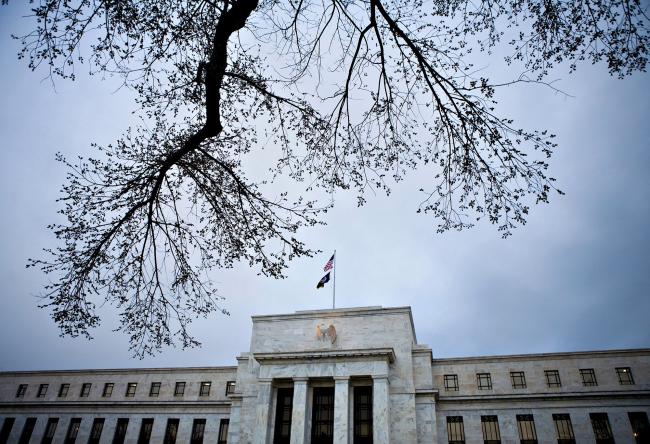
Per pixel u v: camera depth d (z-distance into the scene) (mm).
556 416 46438
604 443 44312
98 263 14039
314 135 13742
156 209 14078
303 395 43906
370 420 43500
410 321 49531
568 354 49312
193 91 13148
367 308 50719
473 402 48250
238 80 13477
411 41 10930
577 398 46406
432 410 44344
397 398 44750
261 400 44469
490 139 11414
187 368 60969
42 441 59875
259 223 14469
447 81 11070
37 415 61781
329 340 49594
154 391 60375
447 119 11820
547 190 11570
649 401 45031
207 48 11812
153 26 11266
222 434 55250
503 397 47625
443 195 12688
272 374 45750
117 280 14273
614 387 46656
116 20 10781
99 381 62906
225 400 57219
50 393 63344
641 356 47562
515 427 46344
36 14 9883
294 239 14625
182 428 56531
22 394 64188
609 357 48312
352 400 44000
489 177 11906
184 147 11188
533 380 48781
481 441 46219
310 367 45344
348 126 13289
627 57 10391
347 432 41375
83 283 13930
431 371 46906
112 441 57719
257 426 43250
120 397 60781
